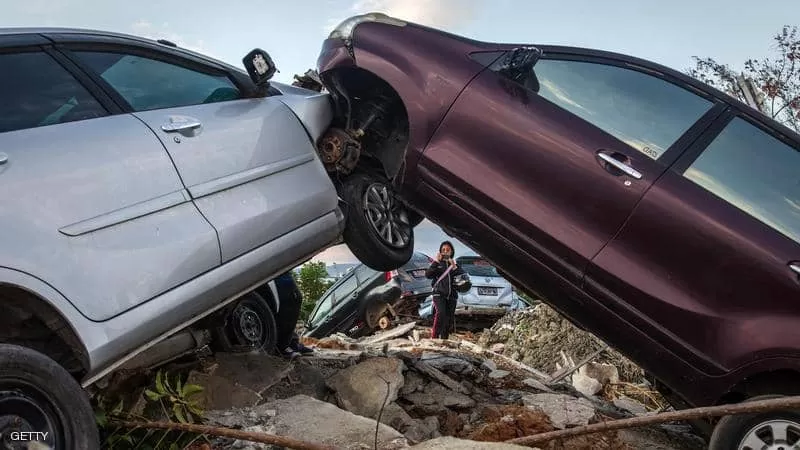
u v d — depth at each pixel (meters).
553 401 4.84
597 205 4.25
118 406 3.77
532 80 4.64
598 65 4.64
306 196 4.36
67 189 3.18
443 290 10.66
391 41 4.75
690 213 4.08
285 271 4.29
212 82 4.31
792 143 4.29
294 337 6.25
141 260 3.38
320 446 3.39
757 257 3.94
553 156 4.36
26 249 2.97
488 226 4.50
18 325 3.28
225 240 3.78
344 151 4.77
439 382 5.09
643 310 4.14
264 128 4.28
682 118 4.41
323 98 4.88
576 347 7.85
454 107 4.58
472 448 3.43
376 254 4.91
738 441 3.77
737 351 3.92
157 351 4.04
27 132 3.20
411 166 4.65
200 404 4.21
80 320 3.10
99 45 3.81
